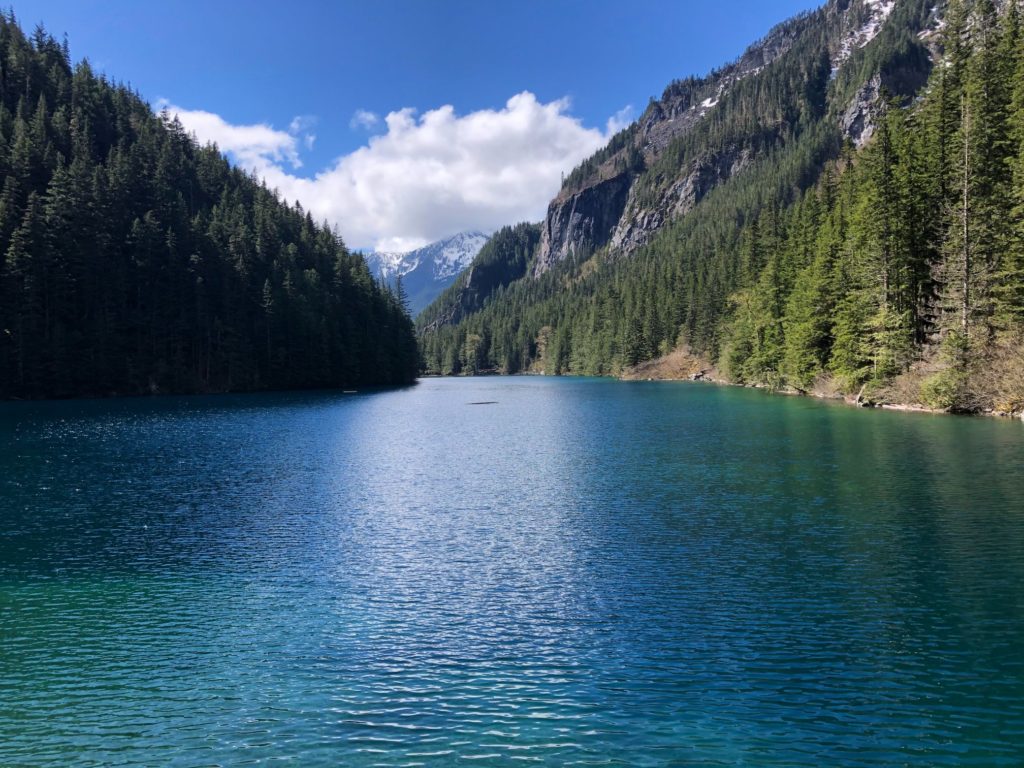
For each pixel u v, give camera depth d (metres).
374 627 14.00
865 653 12.17
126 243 99.69
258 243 122.00
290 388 115.44
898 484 25.25
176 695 11.34
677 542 19.31
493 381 165.75
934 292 56.09
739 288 117.88
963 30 62.59
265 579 17.09
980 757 9.11
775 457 32.66
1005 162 48.81
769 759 9.15
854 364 63.53
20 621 14.55
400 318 157.00
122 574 17.55
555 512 23.44
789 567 16.86
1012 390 43.12
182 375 99.38
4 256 84.31
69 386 86.88
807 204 88.06
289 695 11.26
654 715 10.34
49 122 122.38
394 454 38.22
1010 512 20.77
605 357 179.12
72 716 10.72
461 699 10.98
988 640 12.54
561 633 13.45
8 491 27.97
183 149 160.62
